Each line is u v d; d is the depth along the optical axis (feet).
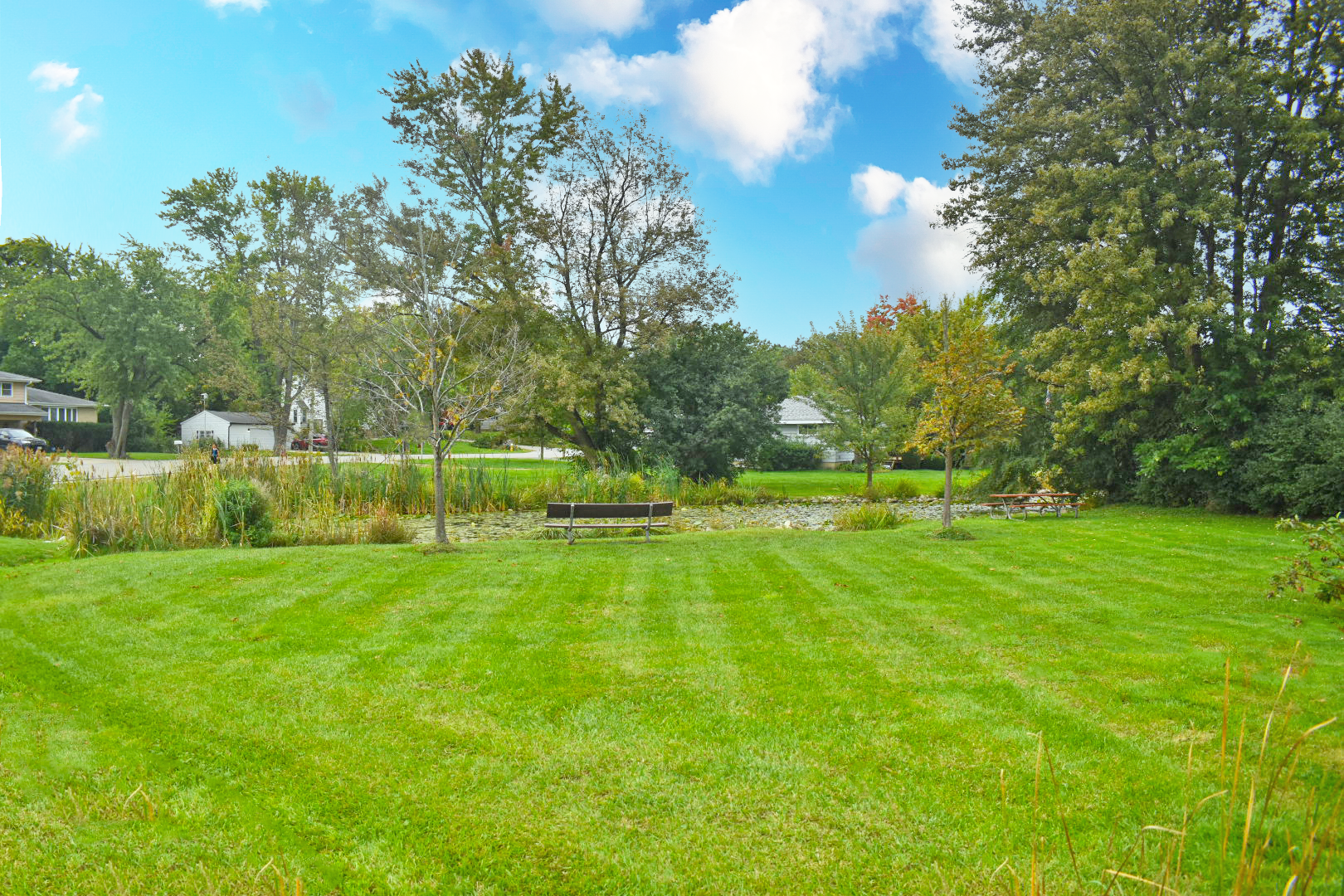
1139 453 60.34
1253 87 55.31
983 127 73.26
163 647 21.44
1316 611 24.47
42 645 21.49
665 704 17.30
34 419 162.20
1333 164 55.01
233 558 35.01
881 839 11.90
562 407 85.76
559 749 15.07
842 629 23.38
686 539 44.73
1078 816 12.26
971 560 35.40
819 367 93.50
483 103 83.76
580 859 11.51
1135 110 59.41
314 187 118.21
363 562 34.78
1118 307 55.93
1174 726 15.43
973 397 45.42
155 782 13.73
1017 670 19.20
